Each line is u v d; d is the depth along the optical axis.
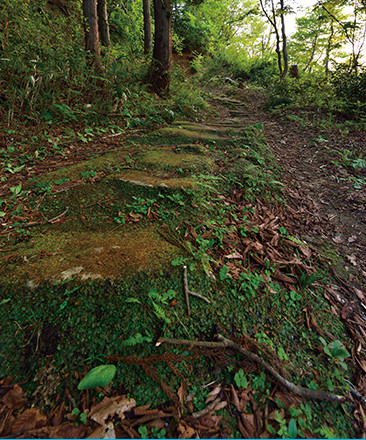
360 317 1.96
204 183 2.90
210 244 2.13
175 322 1.56
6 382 1.22
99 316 1.49
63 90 4.55
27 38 4.70
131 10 13.64
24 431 1.08
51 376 1.26
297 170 4.29
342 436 1.25
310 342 1.69
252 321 1.71
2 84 3.92
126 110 4.94
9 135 3.42
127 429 1.12
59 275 1.63
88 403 1.19
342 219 3.16
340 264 2.45
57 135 3.83
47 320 1.44
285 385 1.38
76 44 5.54
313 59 20.28
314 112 7.09
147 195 2.67
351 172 4.19
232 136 4.92
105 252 1.88
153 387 1.29
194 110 6.54
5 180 2.70
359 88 6.76
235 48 19.31
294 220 3.01
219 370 1.41
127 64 6.38
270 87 11.36
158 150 3.80
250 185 3.26
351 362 1.62
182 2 16.62
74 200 2.51
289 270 2.24
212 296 1.76
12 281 1.58
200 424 1.19
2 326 1.40
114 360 1.34
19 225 2.11
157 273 1.77
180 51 16.48
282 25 12.14
